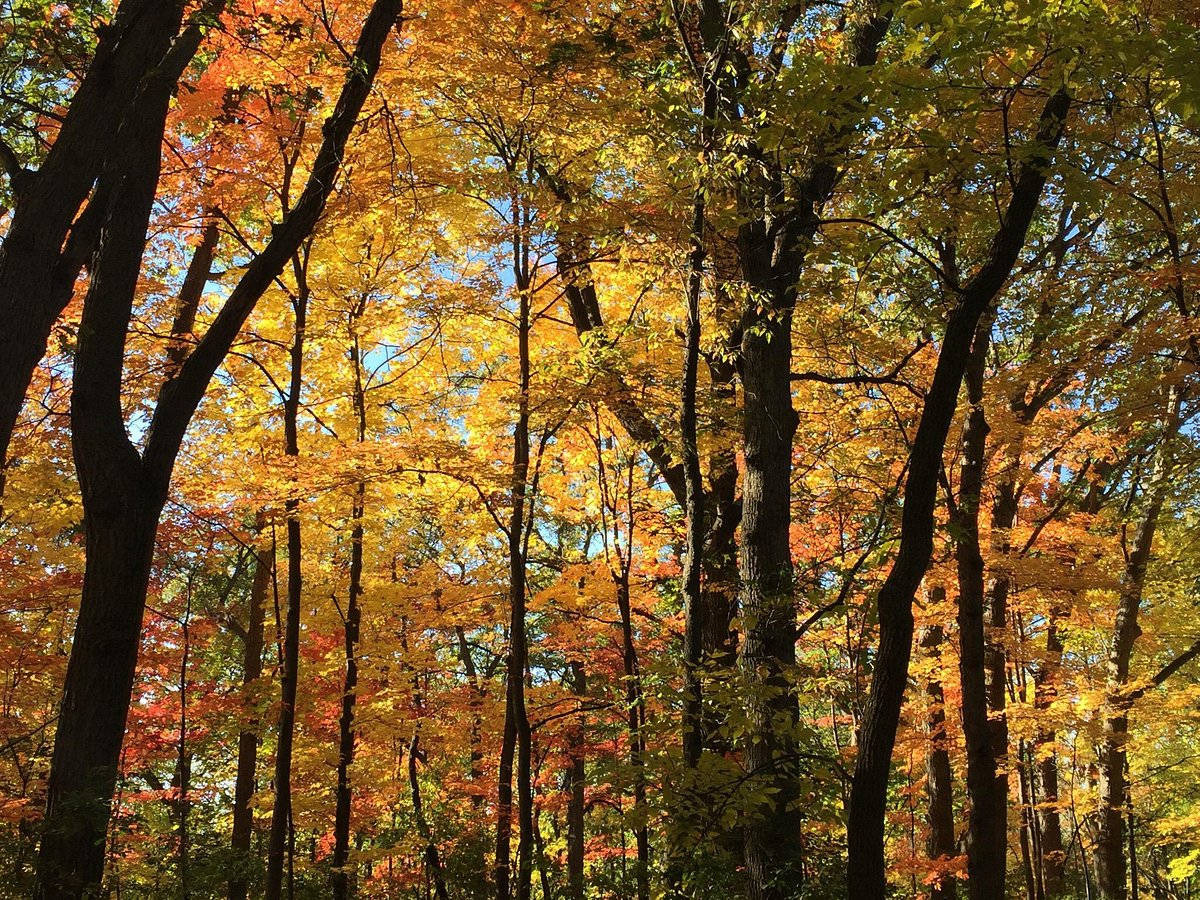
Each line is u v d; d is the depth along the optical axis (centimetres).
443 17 961
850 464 1169
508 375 1511
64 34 680
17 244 577
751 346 857
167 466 706
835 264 791
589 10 962
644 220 926
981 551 1295
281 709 1178
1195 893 2116
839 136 632
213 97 1088
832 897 671
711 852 744
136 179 715
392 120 1040
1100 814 1402
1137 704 1334
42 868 618
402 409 1627
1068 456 1466
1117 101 720
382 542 1631
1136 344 1039
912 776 1966
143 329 1192
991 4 502
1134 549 1416
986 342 1143
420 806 1422
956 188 671
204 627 1348
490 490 1194
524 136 1147
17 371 567
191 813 1820
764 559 809
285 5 1055
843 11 947
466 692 1498
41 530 1194
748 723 643
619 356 1097
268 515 1276
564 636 1551
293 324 1465
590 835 1886
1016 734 1460
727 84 766
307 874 1538
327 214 1123
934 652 1438
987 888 984
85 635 663
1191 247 1047
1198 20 724
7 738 1245
